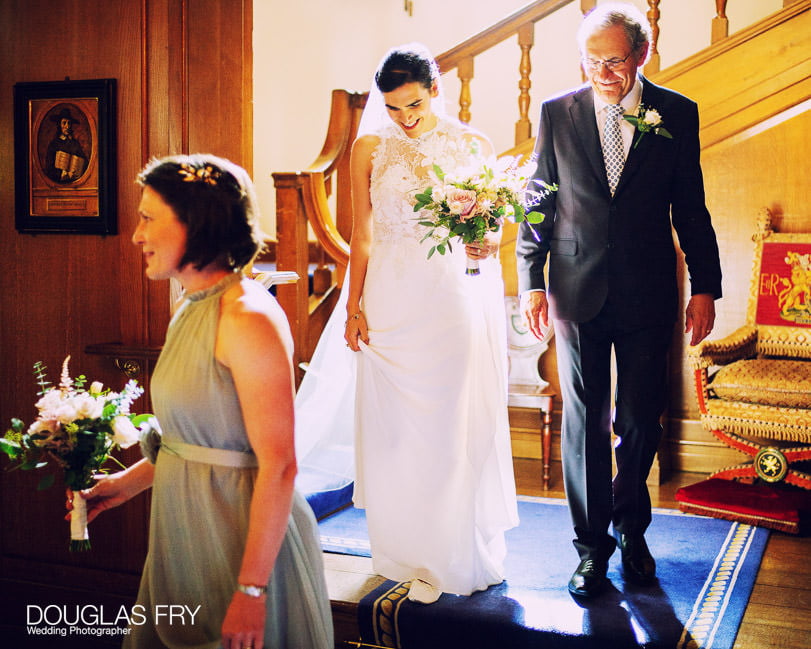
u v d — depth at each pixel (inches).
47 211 158.9
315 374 148.2
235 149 151.0
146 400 153.3
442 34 289.1
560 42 279.1
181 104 152.9
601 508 118.4
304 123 299.6
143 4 152.6
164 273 78.7
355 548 138.1
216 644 78.0
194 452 79.0
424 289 117.2
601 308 115.9
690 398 189.0
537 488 176.9
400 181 118.1
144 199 77.9
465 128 121.6
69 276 159.5
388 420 118.4
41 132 157.8
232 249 78.7
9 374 164.1
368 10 292.5
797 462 178.1
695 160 117.3
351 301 121.8
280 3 300.7
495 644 109.0
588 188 117.0
